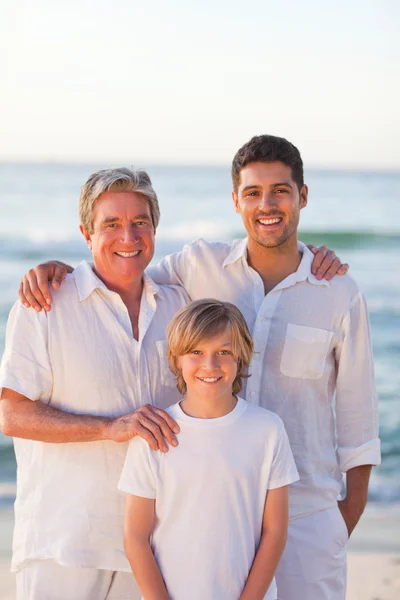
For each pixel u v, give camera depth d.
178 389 2.97
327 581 3.22
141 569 2.65
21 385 2.93
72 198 35.22
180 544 2.66
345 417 3.37
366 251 24.39
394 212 32.75
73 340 3.00
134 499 2.72
